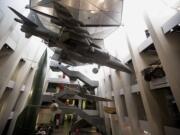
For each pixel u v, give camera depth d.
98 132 15.16
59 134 14.06
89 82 14.38
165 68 4.37
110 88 12.42
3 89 7.94
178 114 5.52
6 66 8.20
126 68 8.23
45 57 11.88
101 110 14.72
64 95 12.09
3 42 6.98
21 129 8.91
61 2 4.99
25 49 10.89
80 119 16.23
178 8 4.34
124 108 9.63
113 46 10.73
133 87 7.77
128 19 7.45
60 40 6.39
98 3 5.38
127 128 8.95
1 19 6.55
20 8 8.06
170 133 4.71
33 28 6.52
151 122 5.32
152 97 5.78
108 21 6.17
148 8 5.36
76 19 5.64
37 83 10.55
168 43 4.70
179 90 4.11
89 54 7.11
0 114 9.30
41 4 5.29
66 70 12.73
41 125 14.77
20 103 12.10
